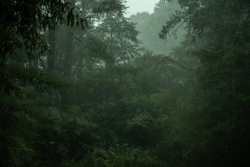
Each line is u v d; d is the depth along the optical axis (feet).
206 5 51.83
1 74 24.91
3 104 31.58
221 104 37.14
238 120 34.09
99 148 49.65
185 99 46.11
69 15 15.01
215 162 39.45
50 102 53.67
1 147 29.14
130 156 45.03
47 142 50.42
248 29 38.45
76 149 54.54
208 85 37.55
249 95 32.50
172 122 48.75
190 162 44.42
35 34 16.08
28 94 43.86
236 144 35.63
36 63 64.80
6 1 12.98
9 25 15.29
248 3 44.04
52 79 32.78
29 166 40.34
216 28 44.14
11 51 17.85
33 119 39.17
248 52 35.32
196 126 40.09
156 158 48.34
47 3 15.08
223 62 36.22
